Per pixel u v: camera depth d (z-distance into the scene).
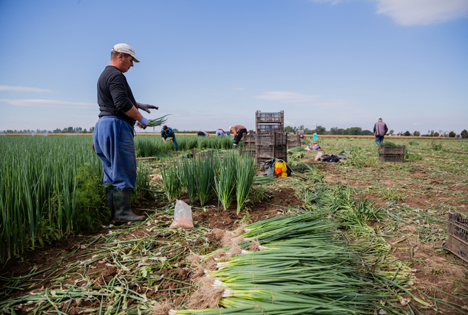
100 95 3.73
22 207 2.95
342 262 2.55
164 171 4.73
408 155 11.34
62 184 3.54
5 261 2.73
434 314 2.12
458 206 4.67
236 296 2.04
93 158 4.85
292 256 2.48
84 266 2.68
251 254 2.54
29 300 2.21
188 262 2.77
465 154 14.02
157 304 2.04
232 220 3.93
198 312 1.89
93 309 2.10
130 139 3.81
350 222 3.83
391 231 3.64
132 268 2.67
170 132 13.32
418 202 4.91
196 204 4.63
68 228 3.31
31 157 4.70
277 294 1.98
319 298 2.05
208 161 4.69
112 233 3.47
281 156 8.27
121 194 3.80
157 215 4.11
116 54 3.73
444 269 2.70
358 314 2.08
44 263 2.78
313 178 6.62
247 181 4.45
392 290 2.37
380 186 6.09
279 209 4.42
